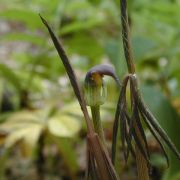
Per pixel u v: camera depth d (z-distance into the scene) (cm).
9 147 124
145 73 161
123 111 50
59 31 153
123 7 47
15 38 155
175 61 159
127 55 48
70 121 124
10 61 212
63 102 151
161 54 156
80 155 159
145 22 187
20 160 163
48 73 167
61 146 128
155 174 131
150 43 141
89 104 50
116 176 50
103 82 50
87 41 167
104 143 51
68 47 171
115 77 49
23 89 160
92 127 50
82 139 148
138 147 50
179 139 100
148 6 178
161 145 50
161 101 105
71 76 49
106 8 215
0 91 157
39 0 160
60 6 157
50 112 129
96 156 50
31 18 148
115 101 143
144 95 106
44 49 166
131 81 48
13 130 128
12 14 146
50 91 168
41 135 136
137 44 140
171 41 166
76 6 168
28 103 163
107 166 50
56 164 161
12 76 152
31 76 156
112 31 210
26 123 127
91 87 49
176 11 174
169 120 102
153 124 48
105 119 132
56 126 122
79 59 197
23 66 171
